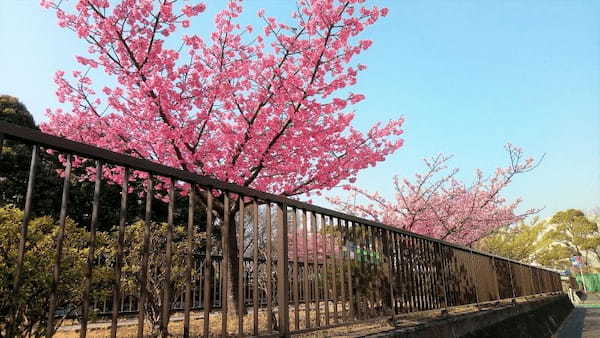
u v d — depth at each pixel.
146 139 6.57
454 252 6.81
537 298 11.92
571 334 9.85
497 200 14.59
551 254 44.03
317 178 7.42
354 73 6.97
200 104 6.77
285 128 6.59
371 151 7.93
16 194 11.59
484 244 28.59
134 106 6.79
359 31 6.64
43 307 3.11
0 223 3.02
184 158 6.77
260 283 8.20
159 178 6.97
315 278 3.49
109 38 6.23
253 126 6.75
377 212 13.80
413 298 5.04
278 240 3.23
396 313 4.57
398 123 8.16
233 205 6.89
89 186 12.74
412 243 5.43
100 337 4.66
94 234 1.93
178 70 6.74
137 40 6.30
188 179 2.51
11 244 3.03
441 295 5.82
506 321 7.21
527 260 35.97
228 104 6.76
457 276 6.67
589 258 48.44
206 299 2.50
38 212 11.71
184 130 6.30
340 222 4.00
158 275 5.07
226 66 7.20
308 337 3.94
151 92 6.23
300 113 6.52
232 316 6.53
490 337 5.93
